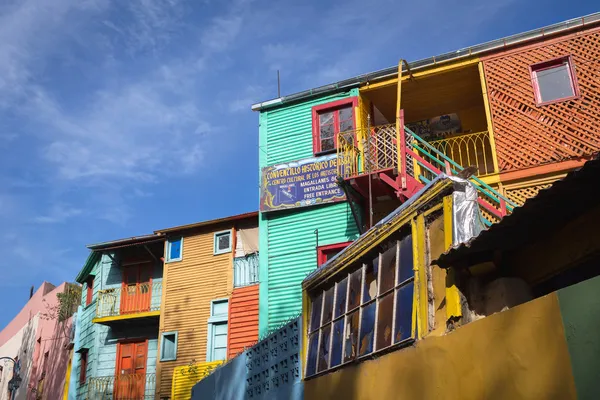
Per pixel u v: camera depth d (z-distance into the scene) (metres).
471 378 6.02
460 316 6.65
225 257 19.83
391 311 8.12
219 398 13.78
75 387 23.31
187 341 19.45
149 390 20.48
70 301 27.67
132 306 21.95
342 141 15.32
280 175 16.05
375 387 7.93
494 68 14.27
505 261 6.88
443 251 7.24
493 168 14.53
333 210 15.34
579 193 5.46
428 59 14.93
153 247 22.25
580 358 4.77
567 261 6.15
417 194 7.89
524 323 5.40
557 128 13.12
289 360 10.86
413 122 17.28
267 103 16.95
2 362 36.97
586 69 13.34
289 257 15.48
